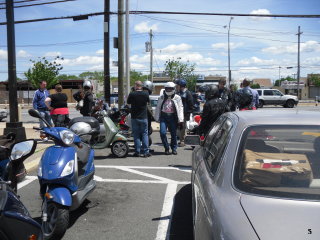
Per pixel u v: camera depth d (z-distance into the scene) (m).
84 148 4.90
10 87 10.23
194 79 55.50
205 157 3.79
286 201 2.26
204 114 7.20
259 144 2.78
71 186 4.13
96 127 6.09
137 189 6.23
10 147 4.38
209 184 2.77
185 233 4.39
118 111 10.83
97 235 4.34
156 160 8.62
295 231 1.97
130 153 9.49
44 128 4.29
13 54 10.25
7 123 10.21
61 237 4.21
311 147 2.77
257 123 2.99
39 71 46.97
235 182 2.50
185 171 7.53
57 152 4.17
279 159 2.67
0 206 2.22
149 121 9.90
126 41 15.19
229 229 2.06
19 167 4.45
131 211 5.15
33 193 5.98
